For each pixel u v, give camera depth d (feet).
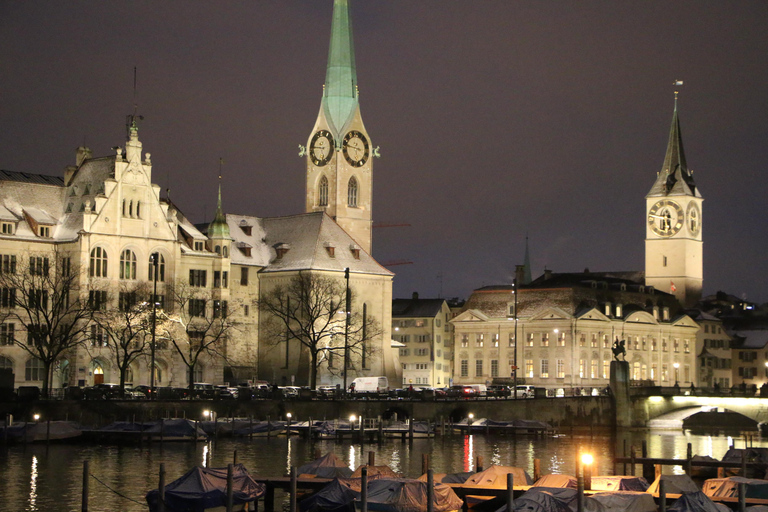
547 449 469.98
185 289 608.19
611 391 638.12
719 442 547.49
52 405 461.78
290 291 647.15
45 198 601.21
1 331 558.97
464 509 271.28
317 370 638.53
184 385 606.55
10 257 569.64
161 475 247.09
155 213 601.62
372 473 275.39
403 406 532.32
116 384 563.89
